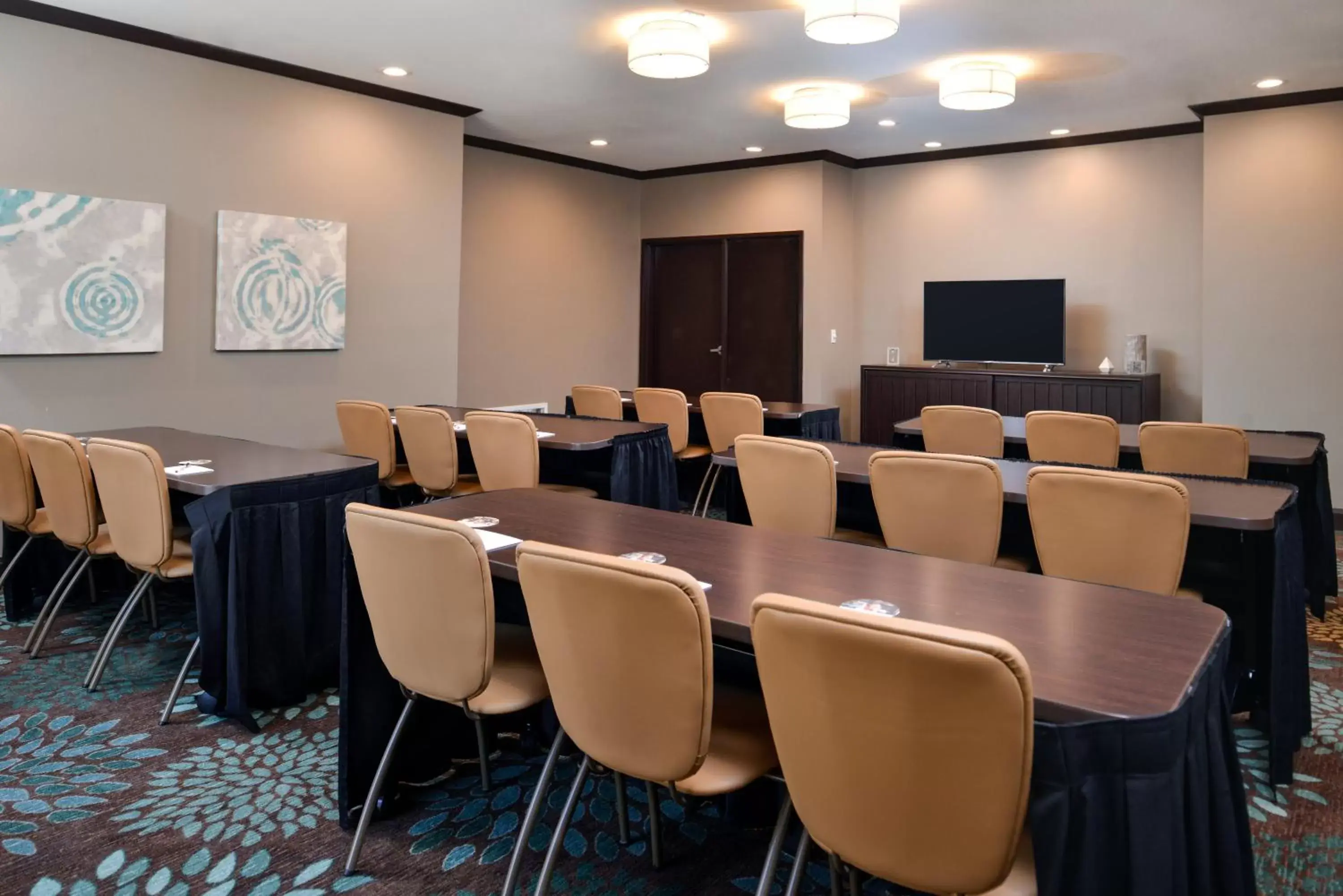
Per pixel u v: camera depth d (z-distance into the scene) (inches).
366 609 91.0
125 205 192.5
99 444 116.6
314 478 121.0
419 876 83.6
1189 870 52.4
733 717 76.9
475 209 298.0
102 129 189.6
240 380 216.7
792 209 320.5
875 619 49.5
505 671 86.0
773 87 233.5
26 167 180.1
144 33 192.5
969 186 310.0
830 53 205.3
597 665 64.6
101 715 117.3
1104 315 289.7
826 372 322.3
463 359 298.5
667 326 357.1
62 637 144.6
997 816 48.7
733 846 89.3
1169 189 276.8
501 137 291.4
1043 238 298.0
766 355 332.8
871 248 330.6
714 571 79.6
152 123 196.9
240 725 115.3
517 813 94.8
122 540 118.8
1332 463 236.5
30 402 183.6
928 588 74.5
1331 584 157.4
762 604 54.1
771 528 129.7
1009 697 46.4
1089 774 49.2
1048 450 163.2
